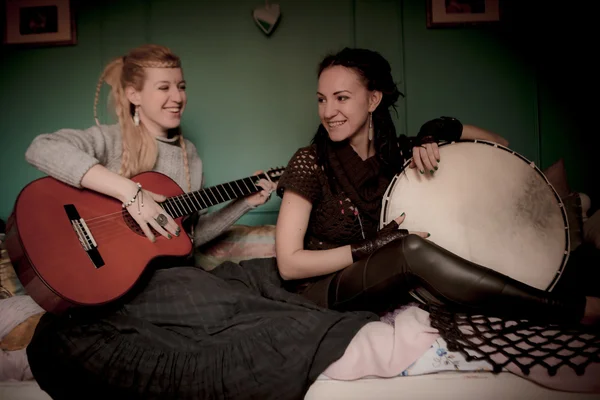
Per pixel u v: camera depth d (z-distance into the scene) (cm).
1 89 274
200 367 139
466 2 275
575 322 136
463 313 146
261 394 134
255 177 198
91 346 145
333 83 168
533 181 167
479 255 157
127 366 141
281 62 274
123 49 272
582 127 277
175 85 199
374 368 137
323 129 177
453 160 168
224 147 273
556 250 160
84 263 154
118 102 199
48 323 152
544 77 278
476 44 277
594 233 206
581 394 129
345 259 155
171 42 273
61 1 272
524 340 136
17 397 144
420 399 136
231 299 155
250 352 140
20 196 160
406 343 137
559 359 131
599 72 277
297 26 274
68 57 273
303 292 167
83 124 272
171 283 160
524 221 162
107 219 168
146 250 167
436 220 159
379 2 275
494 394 134
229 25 273
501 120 277
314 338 138
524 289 134
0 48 274
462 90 277
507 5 275
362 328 144
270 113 274
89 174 167
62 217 161
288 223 163
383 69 176
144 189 183
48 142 171
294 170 168
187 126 273
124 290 154
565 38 278
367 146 179
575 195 215
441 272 137
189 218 208
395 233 154
